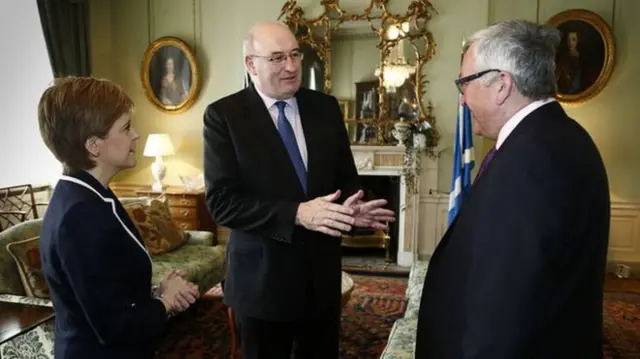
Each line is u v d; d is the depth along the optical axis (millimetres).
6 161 4602
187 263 3381
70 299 1067
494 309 867
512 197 894
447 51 4695
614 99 4586
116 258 1057
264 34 1459
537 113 1000
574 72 4594
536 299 845
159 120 5527
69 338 1083
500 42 1010
